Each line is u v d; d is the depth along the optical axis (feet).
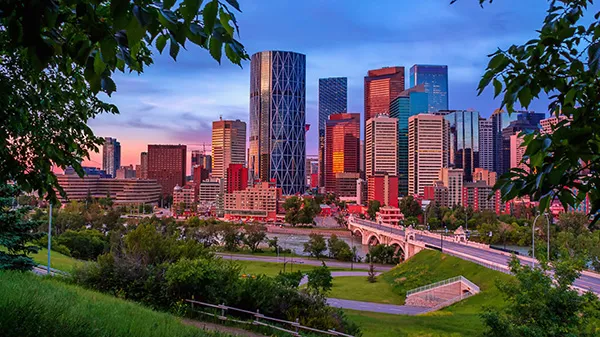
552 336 73.72
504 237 412.36
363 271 330.13
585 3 14.02
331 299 217.56
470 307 177.78
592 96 13.97
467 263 237.45
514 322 78.07
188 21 9.86
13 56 21.76
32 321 28.96
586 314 75.56
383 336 119.44
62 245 277.44
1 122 24.25
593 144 12.38
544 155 13.03
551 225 386.73
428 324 137.28
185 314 75.15
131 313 48.03
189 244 106.32
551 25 14.49
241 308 80.74
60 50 12.82
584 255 84.38
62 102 29.12
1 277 61.16
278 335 67.41
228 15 10.77
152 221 499.10
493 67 14.97
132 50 12.49
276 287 86.43
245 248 448.65
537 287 77.36
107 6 13.92
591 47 11.63
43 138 28.78
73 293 58.03
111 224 494.18
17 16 10.37
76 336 29.81
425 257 282.97
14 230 86.63
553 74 14.66
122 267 85.71
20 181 27.30
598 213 13.14
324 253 443.32
